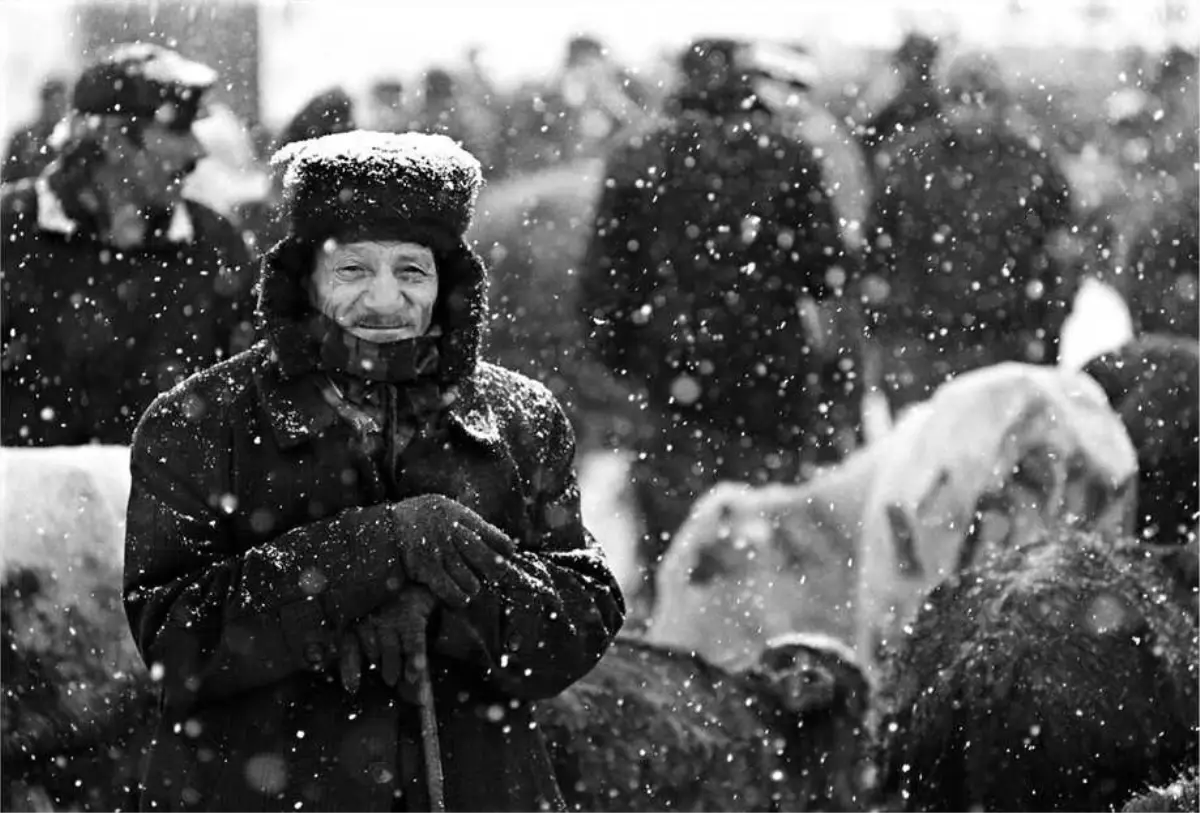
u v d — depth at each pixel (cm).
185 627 748
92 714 985
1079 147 1986
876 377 1775
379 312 762
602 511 1772
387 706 761
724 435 1656
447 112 1936
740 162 1638
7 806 967
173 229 1208
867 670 1174
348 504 764
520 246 1850
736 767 1020
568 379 1800
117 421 1210
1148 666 950
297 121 1355
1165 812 898
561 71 2030
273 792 755
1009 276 1772
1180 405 1540
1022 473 1498
